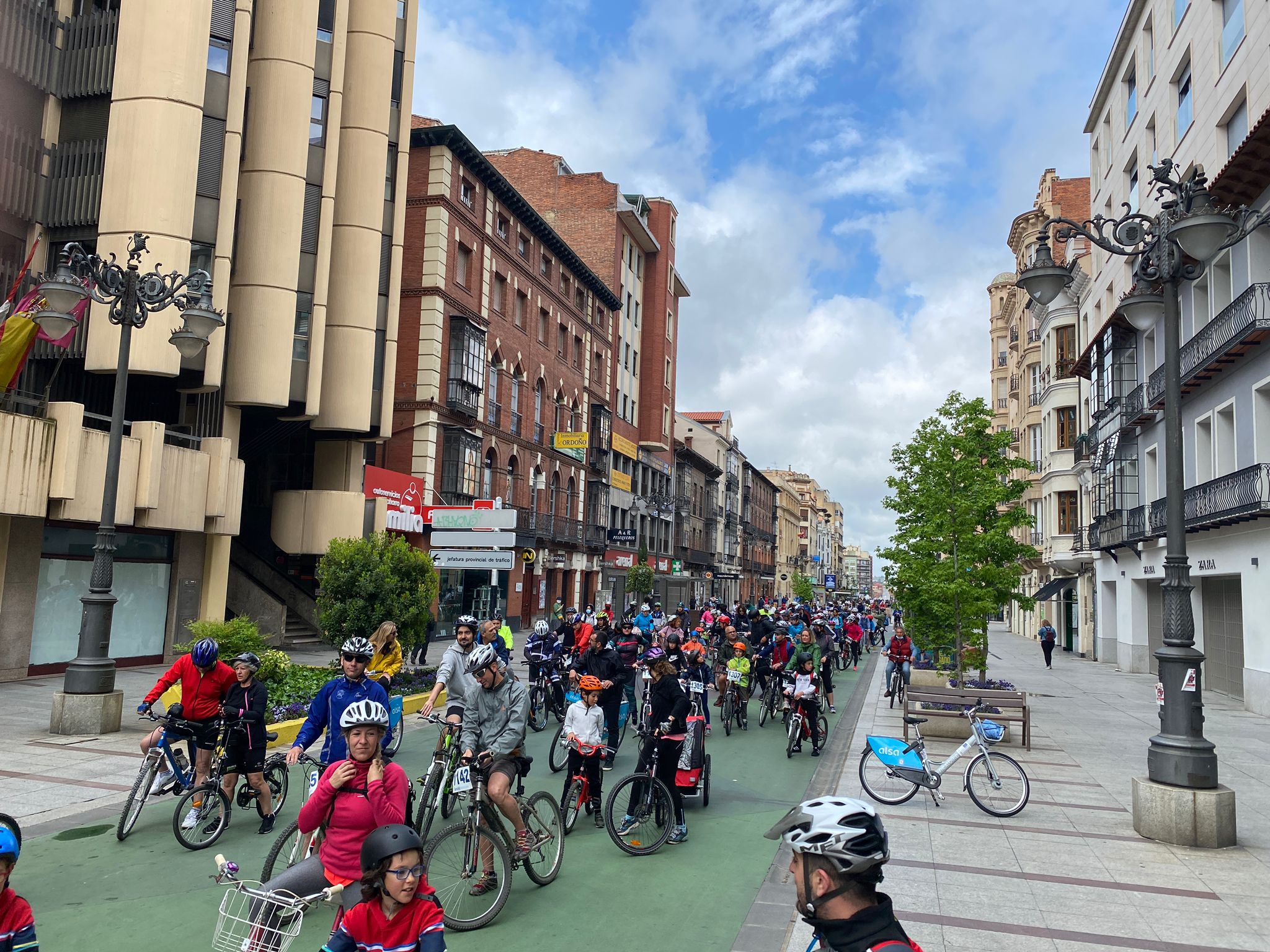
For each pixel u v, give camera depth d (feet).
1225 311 62.44
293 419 80.07
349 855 14.38
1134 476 95.76
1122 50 101.09
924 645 49.78
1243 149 55.26
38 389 67.62
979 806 29.40
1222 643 72.08
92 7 69.26
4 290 63.46
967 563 47.32
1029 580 193.77
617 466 167.02
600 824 27.81
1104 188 111.75
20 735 36.60
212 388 68.18
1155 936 18.40
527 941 18.06
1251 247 60.39
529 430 124.77
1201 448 73.00
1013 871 22.82
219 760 24.08
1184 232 26.94
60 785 28.91
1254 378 60.59
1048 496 134.41
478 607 107.65
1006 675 91.61
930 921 19.10
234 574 81.66
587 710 27.27
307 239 78.02
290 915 13.79
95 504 56.70
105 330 62.95
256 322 73.05
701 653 42.55
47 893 19.89
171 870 21.56
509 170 171.01
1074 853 24.61
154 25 64.95
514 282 119.75
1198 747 26.22
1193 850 25.00
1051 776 35.76
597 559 151.12
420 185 100.27
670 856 24.54
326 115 79.30
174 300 40.42
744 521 286.46
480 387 107.34
